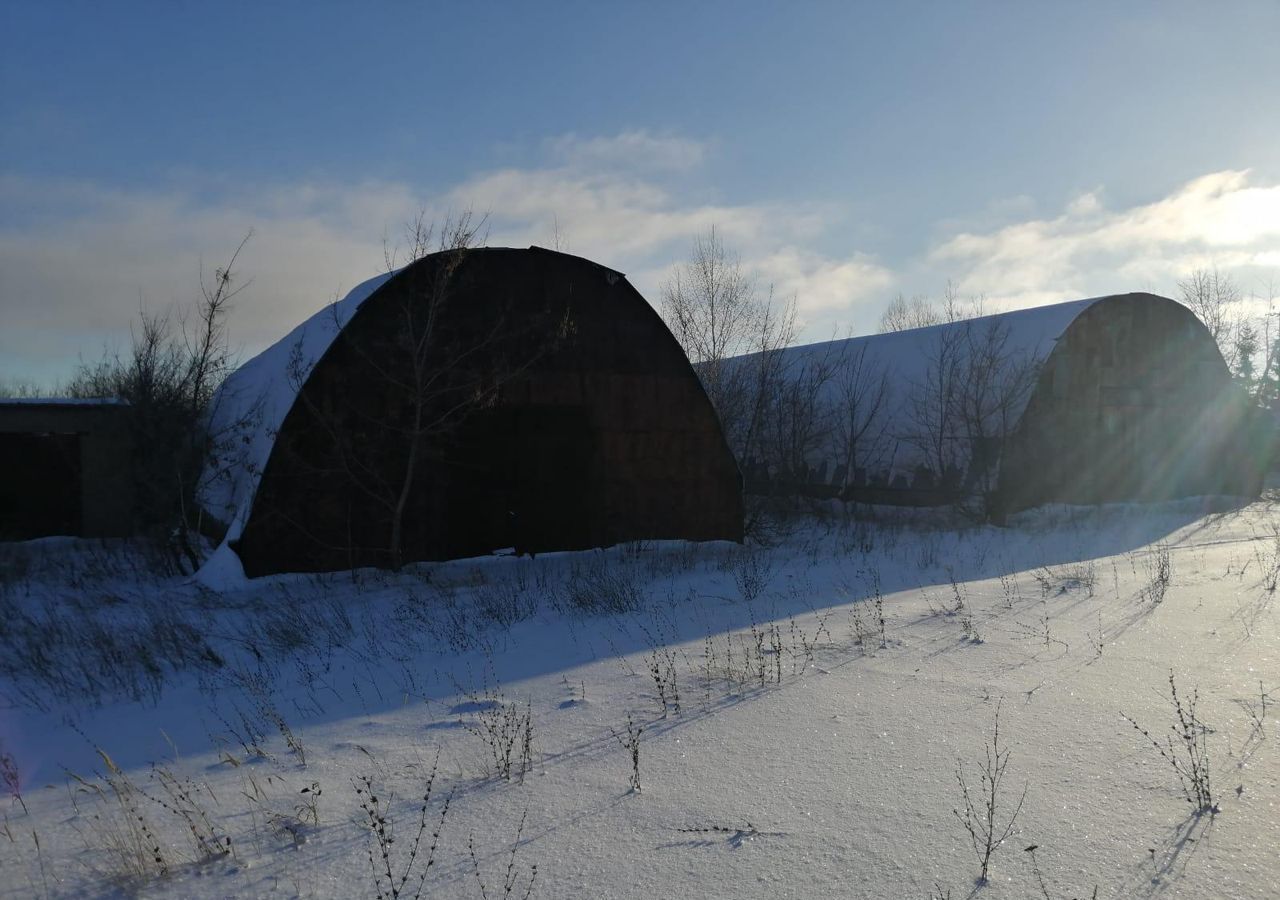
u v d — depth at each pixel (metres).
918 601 10.98
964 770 5.16
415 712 7.13
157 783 5.87
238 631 11.23
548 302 17.09
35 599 14.12
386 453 15.77
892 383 26.22
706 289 24.77
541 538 17.55
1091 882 3.80
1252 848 4.02
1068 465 23.66
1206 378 27.38
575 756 5.78
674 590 12.85
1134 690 6.60
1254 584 11.23
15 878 4.46
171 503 17.31
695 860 4.21
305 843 4.67
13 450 20.28
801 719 6.27
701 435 18.52
